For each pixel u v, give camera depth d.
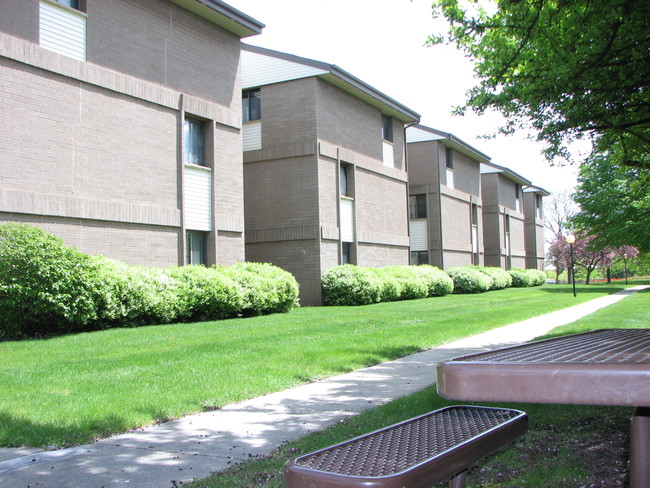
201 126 16.83
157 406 5.73
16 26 11.95
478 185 38.28
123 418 5.29
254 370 7.60
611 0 6.33
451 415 3.03
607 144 8.79
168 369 7.60
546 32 7.18
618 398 1.51
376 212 24.75
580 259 56.53
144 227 14.57
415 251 32.69
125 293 12.37
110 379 6.95
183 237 15.50
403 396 6.18
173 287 13.61
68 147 12.86
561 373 1.57
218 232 16.86
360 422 5.04
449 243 33.22
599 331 3.34
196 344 9.84
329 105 21.64
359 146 23.59
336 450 2.29
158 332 11.63
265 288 16.12
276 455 4.27
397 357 9.08
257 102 22.03
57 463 4.23
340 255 21.77
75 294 11.36
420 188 32.41
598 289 36.97
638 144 8.91
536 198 52.97
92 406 5.65
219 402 6.00
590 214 29.06
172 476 3.93
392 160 26.39
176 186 15.54
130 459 4.32
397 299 23.92
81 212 12.95
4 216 11.55
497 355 2.07
